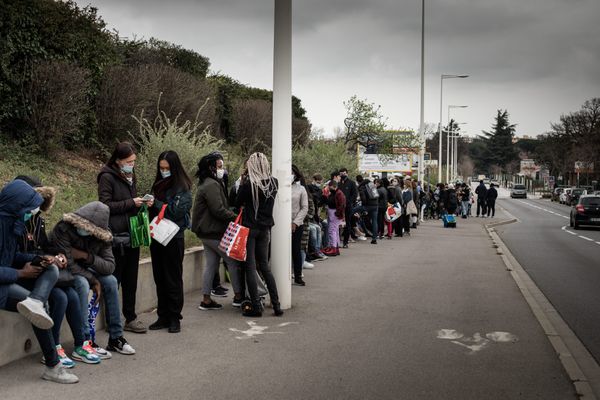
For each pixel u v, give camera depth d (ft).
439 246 59.98
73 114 50.75
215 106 78.95
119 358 20.01
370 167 108.88
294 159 79.10
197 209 26.96
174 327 23.38
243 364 19.57
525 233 89.56
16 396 16.28
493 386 18.04
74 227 19.40
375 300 30.89
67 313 19.15
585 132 250.78
